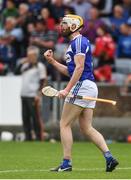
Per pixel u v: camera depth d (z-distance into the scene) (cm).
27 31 5153
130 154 3541
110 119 4572
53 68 4700
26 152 3638
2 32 5422
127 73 5028
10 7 5438
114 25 5216
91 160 3158
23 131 4684
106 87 4553
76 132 4559
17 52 5169
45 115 4628
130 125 4528
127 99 4572
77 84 2495
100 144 2520
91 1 5434
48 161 3077
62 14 5184
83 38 2506
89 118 2533
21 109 4606
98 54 4797
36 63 4456
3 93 4750
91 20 5081
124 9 5347
